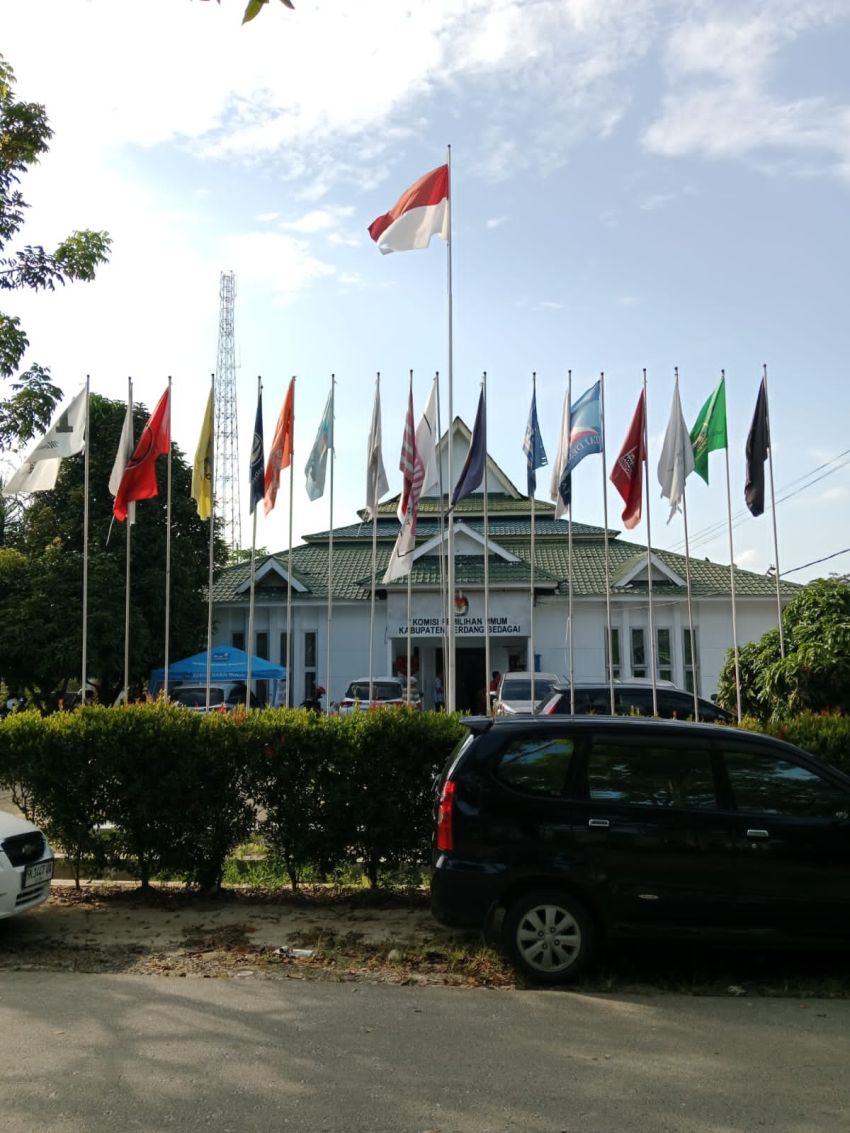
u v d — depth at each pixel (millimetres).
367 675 29875
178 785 8836
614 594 28703
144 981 6574
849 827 6539
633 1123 4391
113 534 28062
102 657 26312
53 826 9062
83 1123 4352
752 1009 6105
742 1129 4340
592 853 6555
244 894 9195
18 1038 5441
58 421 12844
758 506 13578
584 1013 5988
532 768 6809
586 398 13859
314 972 6836
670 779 6730
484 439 14117
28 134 10516
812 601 14391
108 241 11023
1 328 10445
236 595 30609
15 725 9109
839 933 6445
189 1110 4492
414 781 8812
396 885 9219
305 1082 4832
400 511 14297
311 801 8852
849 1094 4734
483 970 6891
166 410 13500
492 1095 4688
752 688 15203
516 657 31203
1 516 25109
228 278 53312
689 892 6492
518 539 32375
